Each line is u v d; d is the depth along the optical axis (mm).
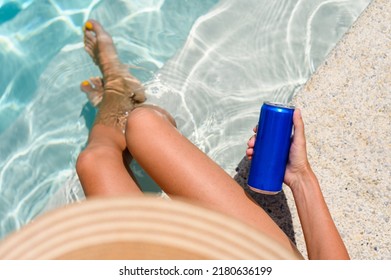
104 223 1346
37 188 3396
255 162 2432
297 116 2434
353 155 2920
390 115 2924
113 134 2893
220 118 3270
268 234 2230
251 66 3324
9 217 3393
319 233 2330
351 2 3338
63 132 3441
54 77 3523
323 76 3000
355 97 2961
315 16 3348
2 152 3486
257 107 3277
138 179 3129
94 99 3350
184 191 2256
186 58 3342
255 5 3389
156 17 3531
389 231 2830
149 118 2344
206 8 3502
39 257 1316
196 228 1370
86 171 2430
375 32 3018
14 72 3602
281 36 3346
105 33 3434
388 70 2963
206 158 2314
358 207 2873
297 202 2486
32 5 3686
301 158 2459
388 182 2867
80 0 3641
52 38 3607
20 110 3537
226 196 2238
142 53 3488
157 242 1343
